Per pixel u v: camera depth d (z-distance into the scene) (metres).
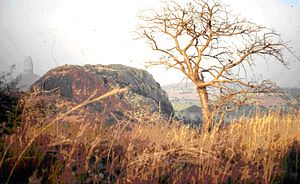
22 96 5.71
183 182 5.20
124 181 4.62
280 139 8.15
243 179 5.62
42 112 5.59
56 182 3.96
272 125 9.23
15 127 5.02
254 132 8.39
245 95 12.38
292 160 7.09
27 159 4.25
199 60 16.42
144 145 6.59
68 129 5.50
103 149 5.77
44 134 5.19
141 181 4.68
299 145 8.01
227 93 13.09
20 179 4.00
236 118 9.98
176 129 7.98
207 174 5.39
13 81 5.93
